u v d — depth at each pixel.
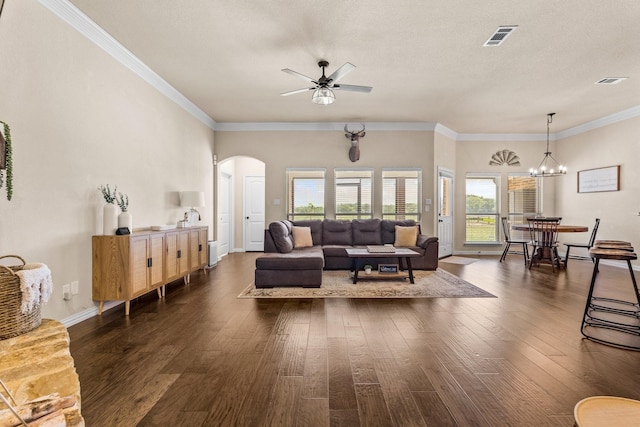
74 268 3.05
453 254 7.73
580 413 1.02
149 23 3.19
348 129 6.88
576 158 7.12
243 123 6.88
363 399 1.85
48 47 2.76
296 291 4.20
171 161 4.96
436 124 6.84
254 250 8.21
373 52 3.78
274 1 2.85
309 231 5.84
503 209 7.84
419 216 6.89
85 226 3.19
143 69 4.12
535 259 6.15
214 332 2.83
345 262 5.51
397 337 2.72
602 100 5.43
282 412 1.73
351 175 6.94
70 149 3.00
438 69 4.23
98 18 3.11
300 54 3.83
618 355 2.40
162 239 3.93
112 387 1.96
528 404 1.80
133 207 3.98
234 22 3.17
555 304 3.65
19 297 1.69
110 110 3.55
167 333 2.81
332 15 3.05
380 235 6.09
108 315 3.29
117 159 3.67
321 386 1.98
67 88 2.96
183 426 1.62
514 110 5.97
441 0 2.83
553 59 3.95
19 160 2.52
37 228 2.67
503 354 2.41
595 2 2.85
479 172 7.80
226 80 4.62
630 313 2.96
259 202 8.23
